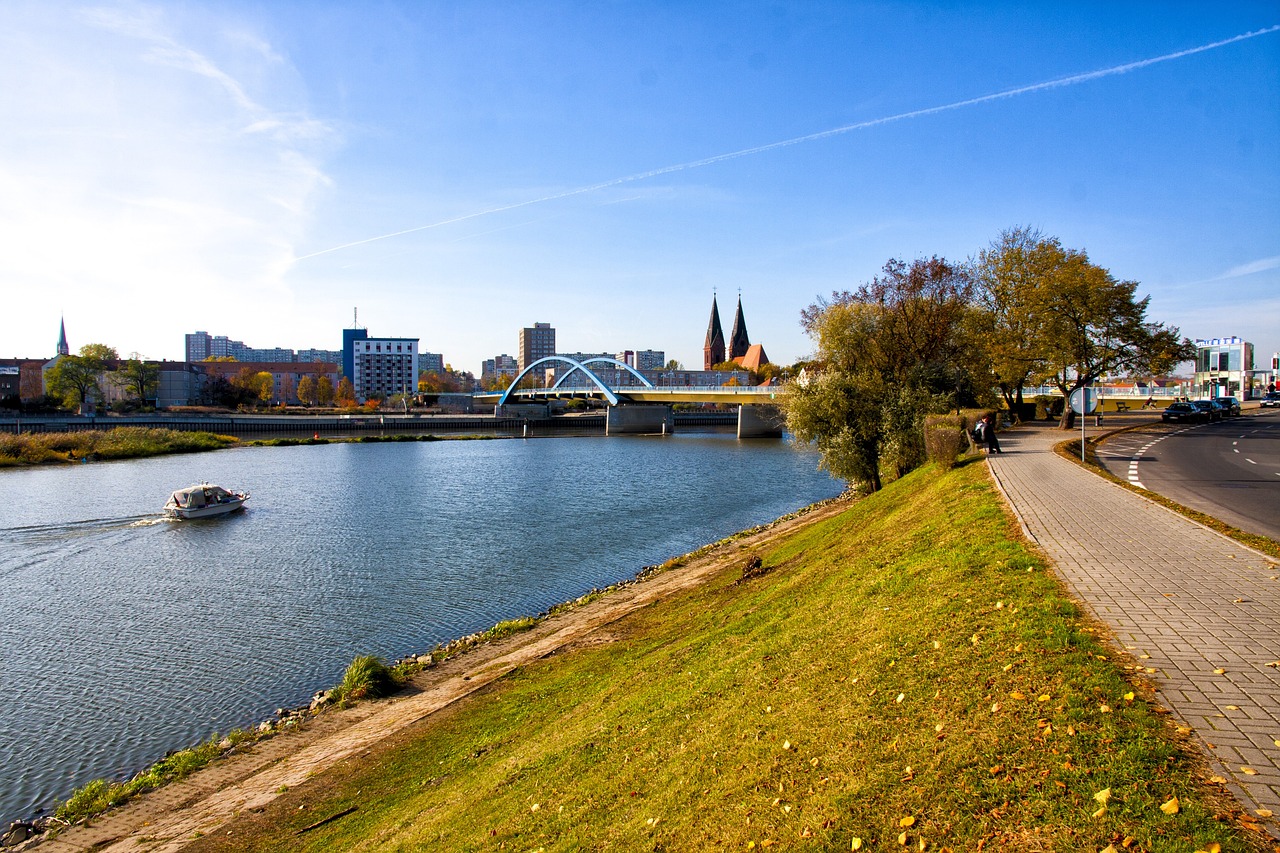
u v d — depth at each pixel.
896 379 38.66
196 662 23.92
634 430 155.38
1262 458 27.36
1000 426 44.69
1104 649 8.04
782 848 6.48
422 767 14.19
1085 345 45.12
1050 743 6.50
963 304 43.50
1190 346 45.75
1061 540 12.99
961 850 5.72
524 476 73.44
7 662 23.97
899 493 26.17
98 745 18.72
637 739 10.56
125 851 12.95
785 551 27.14
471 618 28.12
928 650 9.09
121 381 141.00
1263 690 6.95
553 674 18.25
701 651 14.23
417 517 49.62
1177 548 12.26
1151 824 5.32
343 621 27.88
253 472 77.12
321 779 14.62
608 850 7.78
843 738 7.80
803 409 36.91
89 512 51.19
